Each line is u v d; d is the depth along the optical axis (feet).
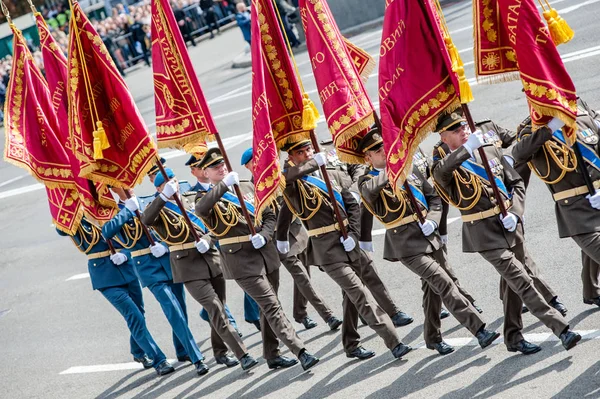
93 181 42.98
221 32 167.94
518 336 35.17
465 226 35.70
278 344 41.91
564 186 34.37
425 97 34.32
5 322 60.18
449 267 39.63
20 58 44.98
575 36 78.33
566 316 37.11
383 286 40.98
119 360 48.98
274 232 42.29
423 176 38.34
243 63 127.85
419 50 34.01
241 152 80.07
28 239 78.38
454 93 34.22
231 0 168.25
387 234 38.14
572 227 34.24
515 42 32.78
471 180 35.17
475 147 33.55
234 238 40.75
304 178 39.22
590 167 33.96
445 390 34.14
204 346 47.65
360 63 41.29
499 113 65.36
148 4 166.30
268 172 37.70
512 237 35.09
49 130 44.80
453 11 110.01
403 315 41.45
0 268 72.49
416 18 33.73
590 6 87.10
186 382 43.37
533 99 32.73
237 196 40.65
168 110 40.83
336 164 41.73
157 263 44.86
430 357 37.70
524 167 37.19
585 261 36.73
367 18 125.90
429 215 37.52
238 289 54.08
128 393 44.21
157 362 45.39
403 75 34.30
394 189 34.94
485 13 33.96
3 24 164.25
